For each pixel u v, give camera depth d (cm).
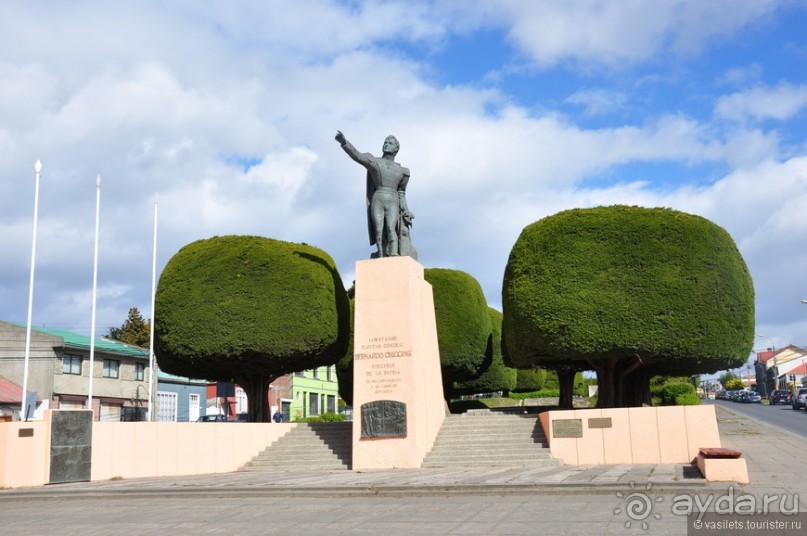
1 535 1232
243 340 2653
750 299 2523
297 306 2714
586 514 1204
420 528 1130
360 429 2331
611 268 2412
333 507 1412
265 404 2992
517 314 2536
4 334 4234
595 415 2220
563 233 2478
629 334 2370
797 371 12625
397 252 2609
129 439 2245
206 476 2223
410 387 2325
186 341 2673
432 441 2456
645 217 2453
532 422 2469
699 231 2423
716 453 1568
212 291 2686
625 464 2125
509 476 1769
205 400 5547
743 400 8838
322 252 2964
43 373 4162
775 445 2500
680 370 2861
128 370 4703
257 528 1193
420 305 2509
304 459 2470
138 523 1304
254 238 2811
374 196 2658
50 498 1759
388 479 1809
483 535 1052
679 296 2366
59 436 2086
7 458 1988
